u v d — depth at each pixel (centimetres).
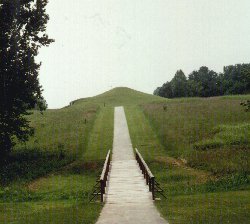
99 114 6362
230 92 13025
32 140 4466
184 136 4109
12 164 3322
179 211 1459
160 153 3612
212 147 3562
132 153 3641
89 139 4438
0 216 1625
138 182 2309
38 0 3553
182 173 2795
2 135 3472
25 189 2498
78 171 3066
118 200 1812
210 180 2466
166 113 5756
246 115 5000
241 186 2277
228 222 1220
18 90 3441
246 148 3400
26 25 3534
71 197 2231
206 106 6172
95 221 1298
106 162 2419
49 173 3045
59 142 4241
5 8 3341
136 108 6988
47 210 1706
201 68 16475
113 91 10644
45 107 3762
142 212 1467
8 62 3397
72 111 6712
